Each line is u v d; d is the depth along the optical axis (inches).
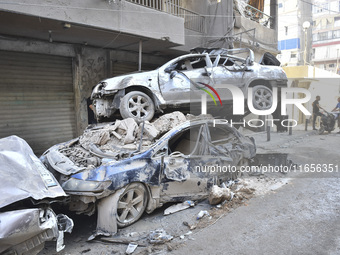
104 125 213.3
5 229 92.7
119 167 141.3
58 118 347.9
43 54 330.0
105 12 279.4
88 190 133.8
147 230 141.9
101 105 249.4
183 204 167.2
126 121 187.8
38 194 107.9
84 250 128.4
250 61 296.5
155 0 384.5
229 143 199.3
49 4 240.7
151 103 243.0
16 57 309.9
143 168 147.6
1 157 115.2
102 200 139.2
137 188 147.6
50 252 127.7
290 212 152.6
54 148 190.1
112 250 126.9
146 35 317.1
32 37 312.3
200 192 172.2
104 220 137.7
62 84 350.0
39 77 329.1
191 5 468.8
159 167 153.7
